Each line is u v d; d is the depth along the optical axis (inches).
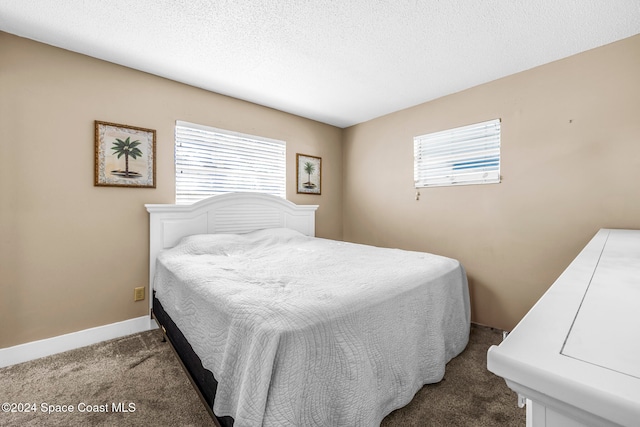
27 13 67.3
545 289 89.0
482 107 102.6
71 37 76.9
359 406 43.5
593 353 13.4
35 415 55.9
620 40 76.1
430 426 53.2
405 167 128.0
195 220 104.0
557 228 86.4
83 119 85.0
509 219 96.3
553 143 87.0
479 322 103.4
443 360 65.7
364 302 49.7
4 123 74.2
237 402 38.5
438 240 116.1
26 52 76.9
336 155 155.9
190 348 58.6
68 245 82.7
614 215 77.0
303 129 141.0
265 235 110.0
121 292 91.5
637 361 12.6
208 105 110.2
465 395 61.9
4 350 73.5
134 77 93.9
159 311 86.4
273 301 45.7
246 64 90.6
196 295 57.0
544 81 88.7
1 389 64.0
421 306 63.0
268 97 116.3
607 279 26.5
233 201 113.4
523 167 92.9
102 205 88.3
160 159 99.7
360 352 45.2
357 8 65.2
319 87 106.9
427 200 119.9
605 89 78.3
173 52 84.1
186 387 64.6
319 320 42.1
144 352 80.4
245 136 120.1
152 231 95.1
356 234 151.3
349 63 89.4
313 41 78.2
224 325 46.3
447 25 70.8
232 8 65.6
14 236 75.4
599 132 79.2
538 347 14.2
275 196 125.1
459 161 109.5
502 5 63.7
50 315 80.2
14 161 75.4
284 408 35.6
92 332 86.0
